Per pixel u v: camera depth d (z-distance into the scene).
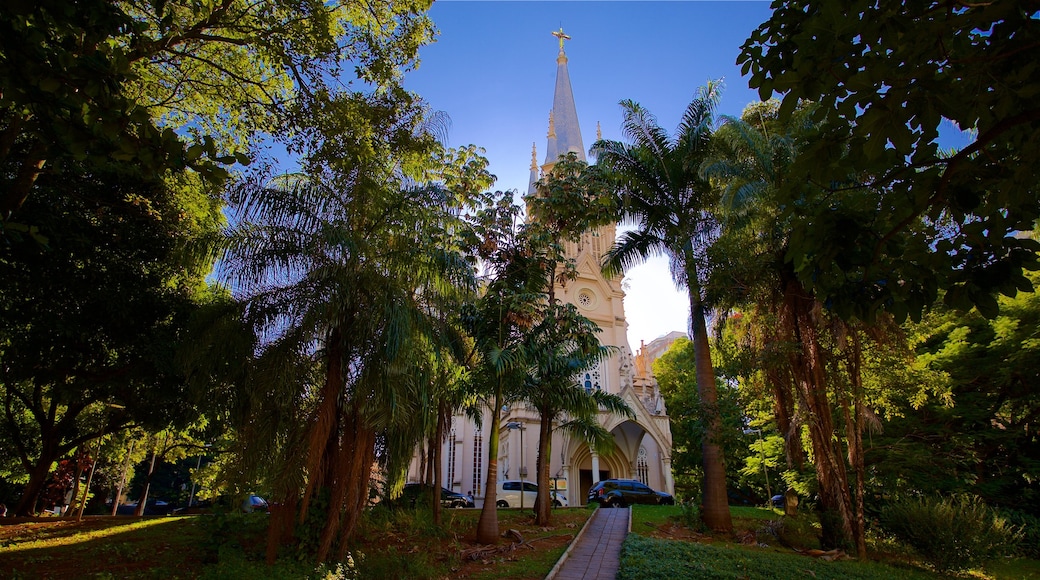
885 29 3.92
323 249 11.30
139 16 11.38
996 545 15.22
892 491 18.38
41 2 4.44
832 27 3.89
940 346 23.48
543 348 16.02
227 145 15.68
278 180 11.86
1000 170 4.30
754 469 27.55
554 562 12.29
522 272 16.53
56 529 15.62
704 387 17.91
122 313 13.97
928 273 4.64
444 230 13.55
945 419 21.58
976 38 4.07
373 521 14.82
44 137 4.95
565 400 17.75
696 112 20.22
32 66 4.31
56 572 10.48
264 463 11.01
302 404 11.73
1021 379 20.53
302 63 12.25
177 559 11.77
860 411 15.77
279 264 11.36
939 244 4.59
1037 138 3.90
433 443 16.33
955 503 16.89
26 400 21.56
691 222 19.19
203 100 15.23
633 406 33.88
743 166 16.42
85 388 16.78
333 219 11.70
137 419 18.00
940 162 4.22
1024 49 3.74
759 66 4.79
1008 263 4.41
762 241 16.08
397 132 13.65
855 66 4.10
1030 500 21.03
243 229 11.41
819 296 5.00
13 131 9.24
